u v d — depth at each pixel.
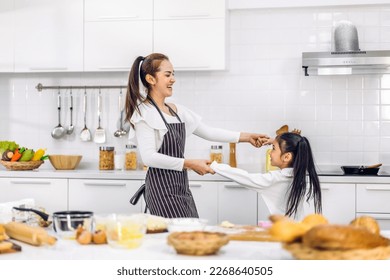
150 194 3.04
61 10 4.57
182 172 3.05
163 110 3.11
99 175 4.26
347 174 4.07
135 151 4.66
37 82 4.94
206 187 4.12
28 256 1.67
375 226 1.60
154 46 4.44
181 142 3.09
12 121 4.97
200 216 4.12
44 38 4.59
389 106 4.50
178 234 1.72
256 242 1.88
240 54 4.64
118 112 4.84
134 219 1.79
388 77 4.50
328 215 3.96
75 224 1.90
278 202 2.94
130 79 3.09
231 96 4.66
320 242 1.42
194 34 4.39
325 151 4.55
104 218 1.82
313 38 4.57
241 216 4.08
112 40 4.50
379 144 4.51
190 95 4.71
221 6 4.36
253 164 4.62
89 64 4.54
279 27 4.60
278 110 4.61
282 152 2.96
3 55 4.64
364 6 4.50
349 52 4.18
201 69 4.39
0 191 4.41
